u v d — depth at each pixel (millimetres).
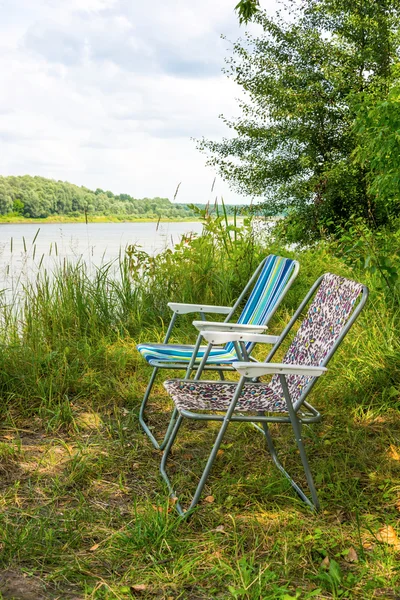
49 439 3705
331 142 15500
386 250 5305
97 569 2367
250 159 16109
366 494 2980
